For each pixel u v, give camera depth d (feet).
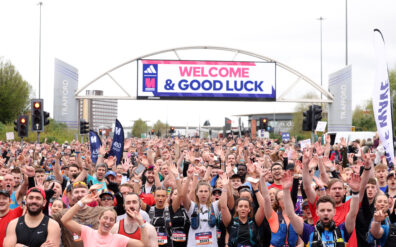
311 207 25.80
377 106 39.73
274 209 27.22
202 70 141.69
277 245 25.76
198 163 38.09
